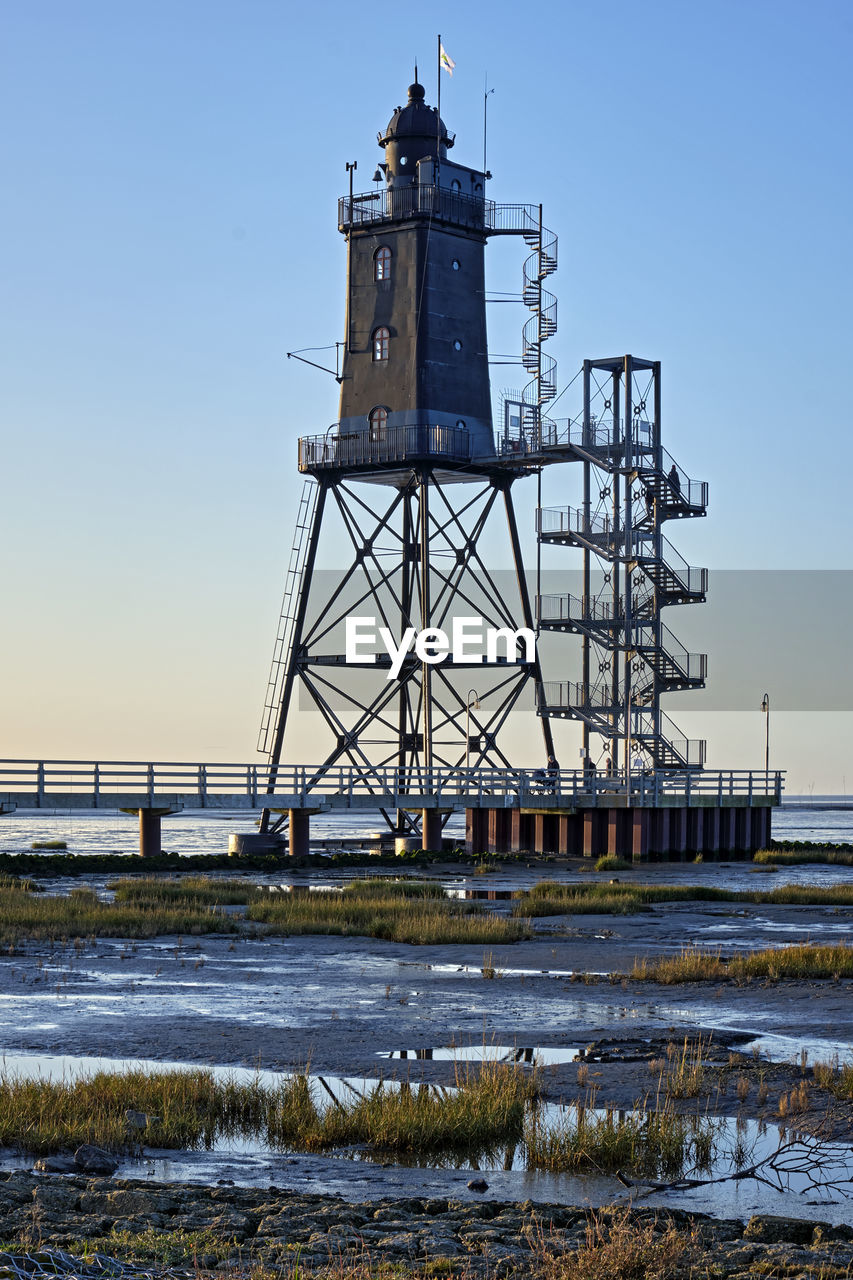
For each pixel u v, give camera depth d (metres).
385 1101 17.55
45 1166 14.98
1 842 123.06
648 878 62.97
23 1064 20.78
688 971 30.09
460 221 73.56
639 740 74.56
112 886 53.12
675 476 73.56
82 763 62.59
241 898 47.50
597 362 73.06
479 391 74.19
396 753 79.00
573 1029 24.12
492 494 77.19
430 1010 25.98
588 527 74.19
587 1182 15.20
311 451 74.00
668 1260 11.77
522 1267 11.76
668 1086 19.12
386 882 55.12
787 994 27.95
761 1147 16.56
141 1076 18.70
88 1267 11.27
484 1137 16.88
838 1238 12.97
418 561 76.12
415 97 75.25
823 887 56.94
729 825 79.00
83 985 28.47
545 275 74.88
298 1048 22.16
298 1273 11.18
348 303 74.50
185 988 28.33
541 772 75.62
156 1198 13.55
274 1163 15.81
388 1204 13.92
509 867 67.81
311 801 68.19
